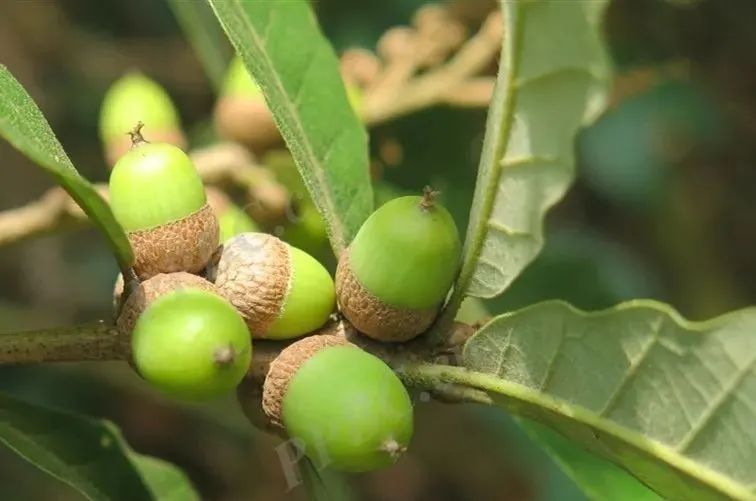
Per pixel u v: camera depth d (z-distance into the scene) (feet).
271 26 1.02
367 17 1.51
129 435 1.76
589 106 0.91
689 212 1.68
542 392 0.95
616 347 0.93
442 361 0.97
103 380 1.62
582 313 0.93
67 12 1.73
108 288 1.78
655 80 1.35
